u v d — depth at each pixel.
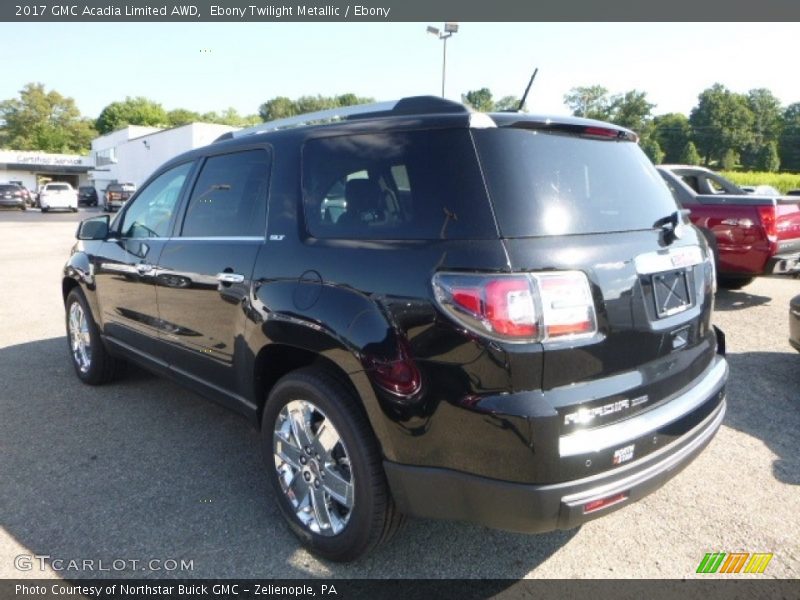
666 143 94.75
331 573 2.61
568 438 2.10
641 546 2.78
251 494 3.22
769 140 92.25
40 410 4.35
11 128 95.31
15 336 6.41
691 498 3.16
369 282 2.38
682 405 2.47
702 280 2.79
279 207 2.92
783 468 3.46
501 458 2.10
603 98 81.25
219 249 3.19
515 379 2.07
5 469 3.47
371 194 2.54
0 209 37.06
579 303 2.15
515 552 2.75
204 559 2.69
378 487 2.43
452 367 2.14
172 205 3.77
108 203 34.06
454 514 2.27
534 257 2.12
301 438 2.74
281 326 2.67
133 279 3.96
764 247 6.93
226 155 3.43
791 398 4.49
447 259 2.19
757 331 6.32
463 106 2.44
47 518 2.98
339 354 2.43
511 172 2.26
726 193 8.62
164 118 108.25
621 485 2.20
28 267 11.64
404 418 2.26
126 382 4.95
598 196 2.47
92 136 100.88
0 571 2.59
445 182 2.31
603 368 2.22
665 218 2.68
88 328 4.72
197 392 3.56
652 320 2.41
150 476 3.40
